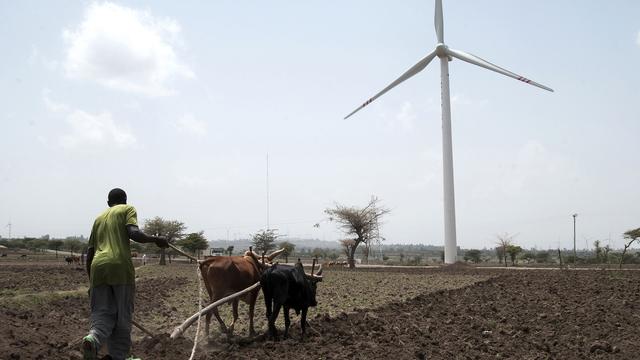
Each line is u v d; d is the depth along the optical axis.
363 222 50.94
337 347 10.22
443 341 10.87
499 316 14.03
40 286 23.28
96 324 7.10
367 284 25.70
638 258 61.62
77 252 89.06
